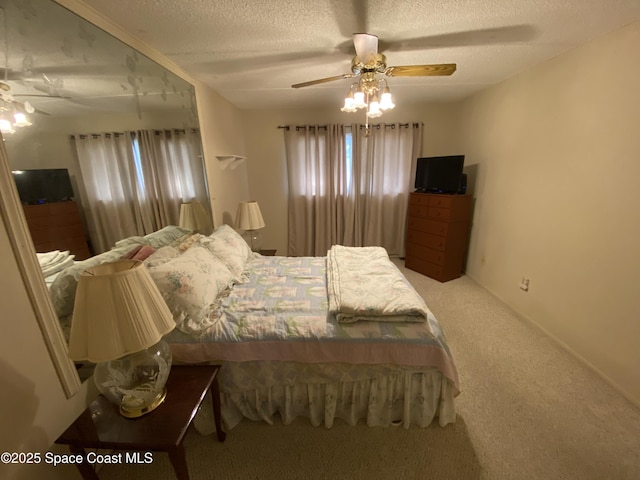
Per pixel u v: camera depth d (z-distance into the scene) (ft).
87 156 4.31
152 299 3.23
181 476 3.25
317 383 4.94
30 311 3.20
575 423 5.02
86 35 4.31
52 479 3.46
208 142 8.88
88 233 4.29
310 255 14.26
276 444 4.77
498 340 7.45
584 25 5.48
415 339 4.66
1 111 3.01
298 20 5.11
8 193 2.98
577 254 6.65
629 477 4.16
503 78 9.04
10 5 3.16
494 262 10.05
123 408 3.44
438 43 6.29
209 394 4.86
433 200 11.25
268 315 5.11
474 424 5.05
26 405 3.17
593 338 6.28
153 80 6.09
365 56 5.57
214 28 5.31
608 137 5.82
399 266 13.05
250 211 10.14
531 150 8.07
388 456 4.55
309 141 12.81
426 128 12.79
